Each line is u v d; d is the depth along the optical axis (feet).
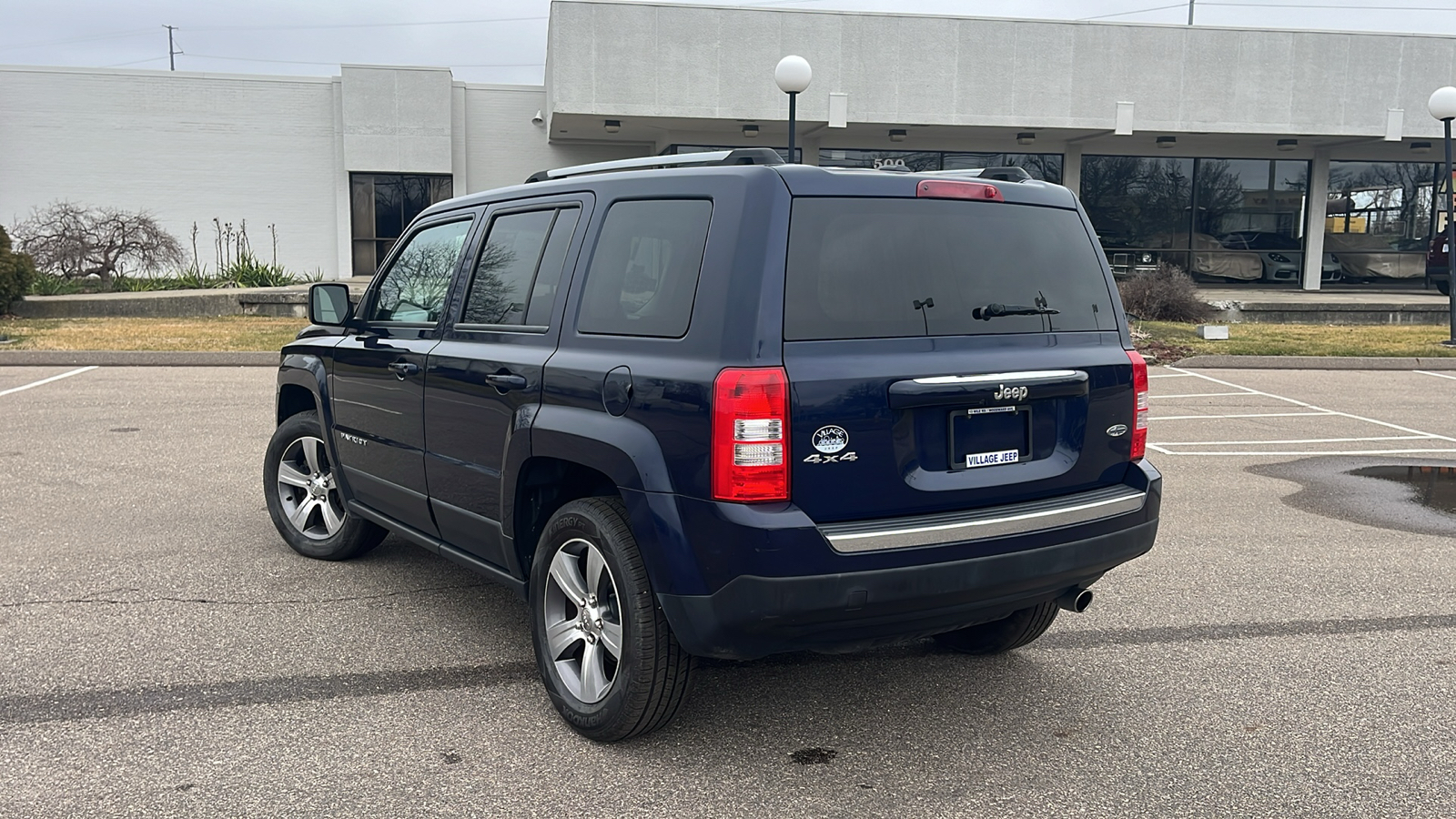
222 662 13.85
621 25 70.33
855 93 73.26
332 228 89.61
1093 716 12.75
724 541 10.17
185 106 86.53
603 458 11.16
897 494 10.71
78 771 10.87
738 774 11.16
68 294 71.05
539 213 13.52
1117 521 12.05
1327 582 18.22
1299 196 88.12
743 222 10.62
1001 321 11.67
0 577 17.19
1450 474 27.86
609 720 11.48
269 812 10.16
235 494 22.98
